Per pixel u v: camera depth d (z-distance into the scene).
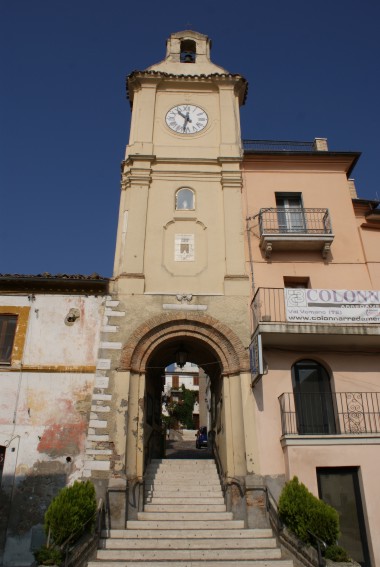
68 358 14.36
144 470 14.62
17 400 13.76
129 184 17.45
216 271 15.97
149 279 15.66
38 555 9.39
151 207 17.00
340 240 16.77
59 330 14.77
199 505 13.25
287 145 20.08
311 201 17.59
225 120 18.89
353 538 12.16
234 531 11.84
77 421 13.55
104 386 13.91
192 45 22.38
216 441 16.70
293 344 14.58
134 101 19.73
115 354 14.38
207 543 11.28
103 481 12.67
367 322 13.90
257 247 16.50
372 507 12.13
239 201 17.14
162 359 17.88
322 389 14.52
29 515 12.44
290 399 13.95
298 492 11.22
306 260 16.34
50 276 15.12
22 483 12.77
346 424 13.76
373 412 13.94
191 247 16.41
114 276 15.91
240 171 17.70
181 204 17.27
